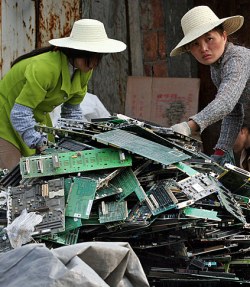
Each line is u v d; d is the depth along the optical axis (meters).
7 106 6.68
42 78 6.40
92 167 5.44
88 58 6.44
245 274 5.66
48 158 5.48
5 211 5.51
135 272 4.20
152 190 5.41
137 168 5.52
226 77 6.32
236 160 7.32
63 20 9.33
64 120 5.92
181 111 9.84
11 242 5.18
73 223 5.27
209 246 5.50
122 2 9.83
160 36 9.96
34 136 6.41
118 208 5.31
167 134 5.86
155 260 5.45
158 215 5.28
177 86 9.86
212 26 6.34
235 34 10.02
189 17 6.45
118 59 9.85
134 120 5.86
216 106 6.13
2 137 6.71
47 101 6.59
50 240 5.23
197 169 5.76
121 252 4.14
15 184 5.75
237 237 5.49
